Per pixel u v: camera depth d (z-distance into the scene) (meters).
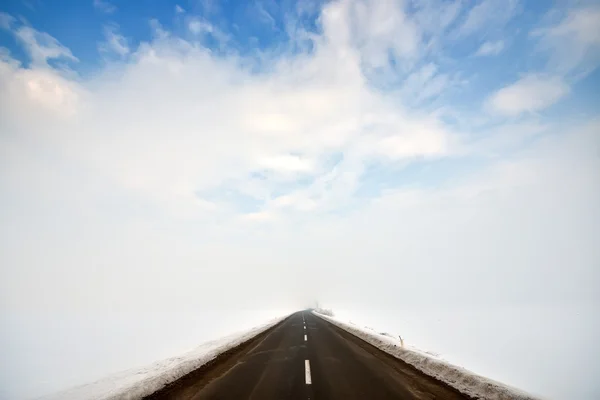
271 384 6.44
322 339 14.90
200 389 6.07
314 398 5.38
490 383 5.75
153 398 5.49
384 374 7.28
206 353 10.58
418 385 6.20
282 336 16.34
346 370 7.80
